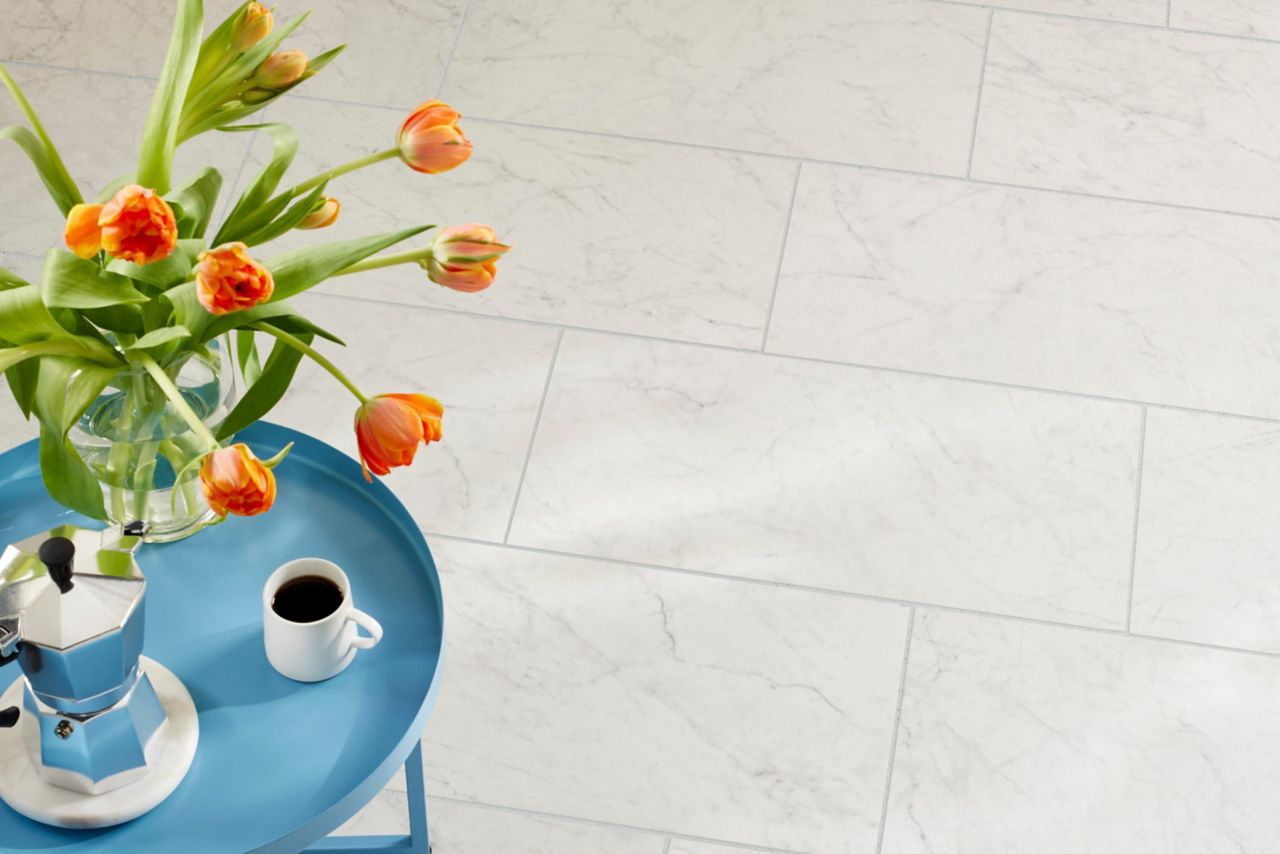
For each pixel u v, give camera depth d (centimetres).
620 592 195
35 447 136
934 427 211
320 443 138
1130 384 216
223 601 128
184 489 121
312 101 243
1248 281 227
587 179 236
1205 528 203
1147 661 191
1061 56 253
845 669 190
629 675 188
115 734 109
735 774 181
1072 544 201
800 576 197
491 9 257
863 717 186
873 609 195
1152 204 236
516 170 237
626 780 181
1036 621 194
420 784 155
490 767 181
